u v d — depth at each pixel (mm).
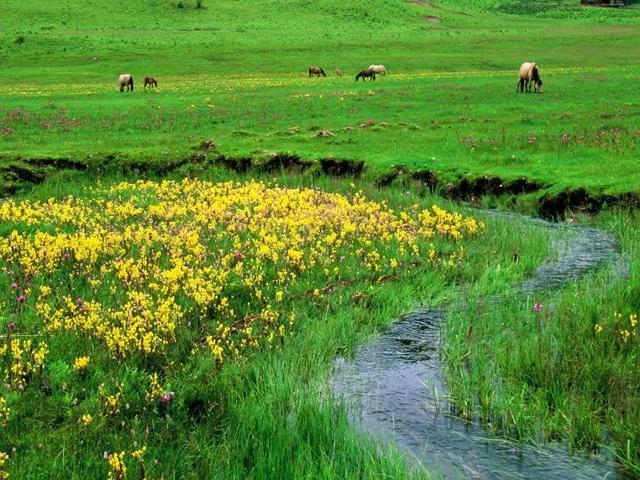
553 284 12578
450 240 15094
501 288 12273
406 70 71500
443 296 11836
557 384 7930
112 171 23844
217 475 6602
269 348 9305
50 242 13602
